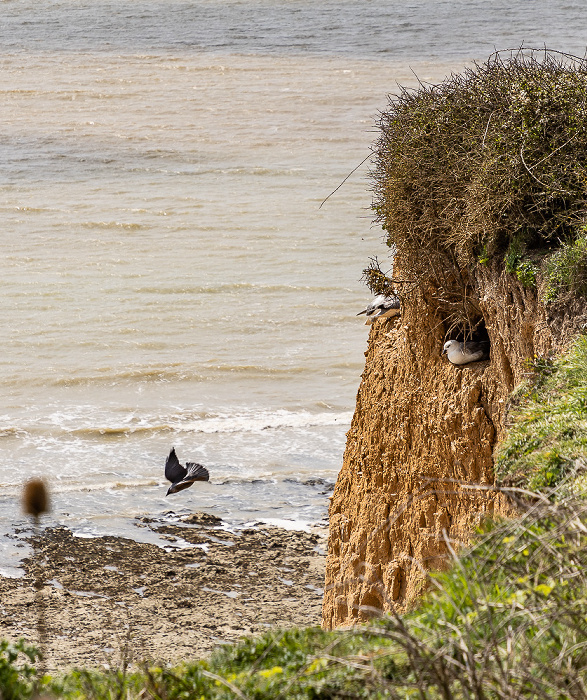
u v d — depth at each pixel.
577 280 35.00
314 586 73.06
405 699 15.95
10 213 197.88
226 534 82.00
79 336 136.75
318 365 127.31
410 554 46.75
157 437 105.50
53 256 173.12
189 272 164.62
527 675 14.86
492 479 40.56
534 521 19.39
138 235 186.38
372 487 51.62
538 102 39.12
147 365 126.62
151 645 62.62
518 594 17.64
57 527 82.38
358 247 177.38
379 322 54.88
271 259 171.38
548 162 38.38
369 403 53.09
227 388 120.81
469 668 15.41
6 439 103.81
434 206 42.84
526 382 34.84
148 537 81.19
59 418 110.44
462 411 42.25
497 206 38.81
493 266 40.00
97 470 96.12
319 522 84.56
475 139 40.84
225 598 71.00
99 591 71.56
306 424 109.06
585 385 29.91
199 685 18.52
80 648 61.53
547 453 26.48
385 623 19.44
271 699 17.23
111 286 157.62
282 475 95.12
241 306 149.25
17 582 72.38
